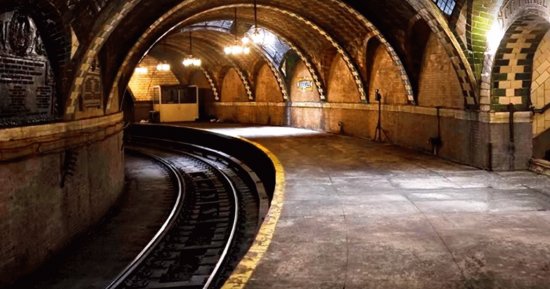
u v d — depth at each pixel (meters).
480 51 10.45
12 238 6.92
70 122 8.88
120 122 13.51
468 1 10.04
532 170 10.44
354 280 4.70
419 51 14.06
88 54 8.72
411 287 4.52
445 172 10.59
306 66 21.41
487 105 10.52
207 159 21.00
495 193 8.39
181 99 30.78
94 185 10.45
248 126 25.50
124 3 8.66
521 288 4.44
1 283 6.62
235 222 9.90
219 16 18.70
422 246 5.65
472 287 4.48
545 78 10.73
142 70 29.14
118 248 8.83
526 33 9.54
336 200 8.05
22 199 7.20
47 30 8.20
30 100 7.79
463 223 6.57
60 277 7.35
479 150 10.95
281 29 20.08
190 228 10.48
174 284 6.67
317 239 5.98
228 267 7.49
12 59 7.20
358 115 18.83
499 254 5.34
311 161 12.58
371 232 6.23
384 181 9.66
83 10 8.29
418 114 14.38
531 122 10.52
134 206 12.38
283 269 5.01
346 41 17.56
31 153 7.44
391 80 16.16
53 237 8.22
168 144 26.09
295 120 24.28
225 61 27.47
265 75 26.08
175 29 17.92
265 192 12.67
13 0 7.04
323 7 15.81
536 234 6.02
